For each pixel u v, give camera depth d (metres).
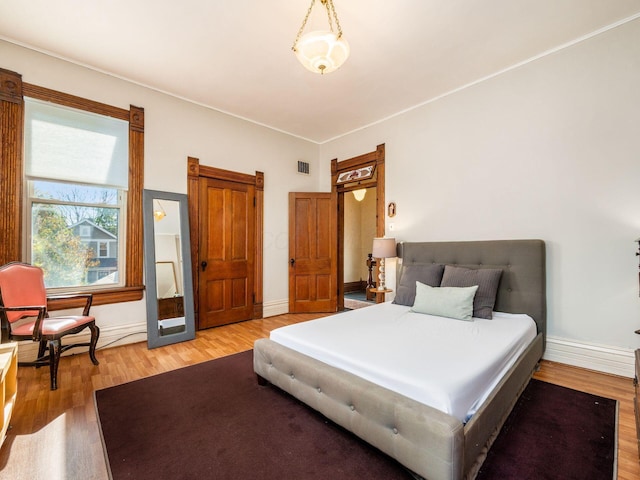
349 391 1.62
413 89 3.55
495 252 3.06
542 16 2.41
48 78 2.89
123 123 3.34
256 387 2.34
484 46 2.79
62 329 2.37
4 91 2.66
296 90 3.59
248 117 4.37
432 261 3.55
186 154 3.81
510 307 2.91
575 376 2.51
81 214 3.12
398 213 4.13
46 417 1.92
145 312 3.45
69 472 1.46
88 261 3.15
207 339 3.59
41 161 2.87
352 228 7.19
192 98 3.80
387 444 1.44
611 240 2.57
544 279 2.83
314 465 1.50
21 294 2.46
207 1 2.25
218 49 2.83
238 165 4.35
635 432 1.75
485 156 3.30
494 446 1.62
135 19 2.44
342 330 2.32
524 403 2.08
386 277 4.29
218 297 4.15
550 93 2.87
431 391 1.40
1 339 2.34
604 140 2.60
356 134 4.79
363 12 2.35
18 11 2.34
